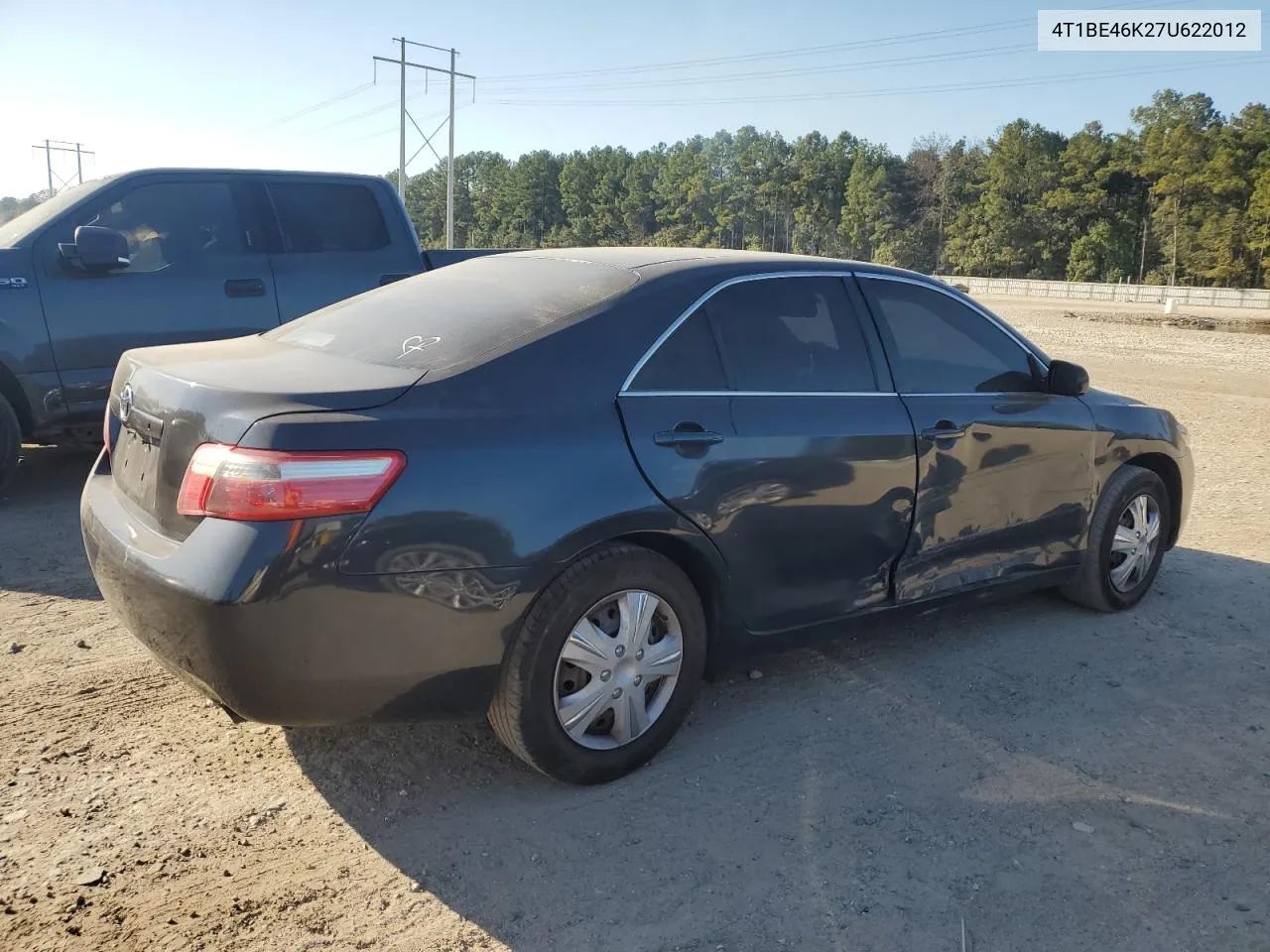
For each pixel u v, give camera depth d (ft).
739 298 11.89
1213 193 313.53
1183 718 12.85
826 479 11.93
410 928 8.45
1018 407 14.39
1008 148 370.12
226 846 9.48
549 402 10.03
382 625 8.98
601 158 516.32
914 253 409.28
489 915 8.65
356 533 8.75
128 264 20.85
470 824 9.98
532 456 9.66
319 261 23.67
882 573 12.92
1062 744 12.02
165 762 10.94
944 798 10.71
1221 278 306.35
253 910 8.58
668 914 8.74
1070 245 364.17
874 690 13.30
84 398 20.86
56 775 10.56
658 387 10.83
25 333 20.01
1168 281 333.01
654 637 10.93
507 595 9.50
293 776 10.75
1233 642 15.53
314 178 23.99
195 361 10.68
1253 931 8.80
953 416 13.43
